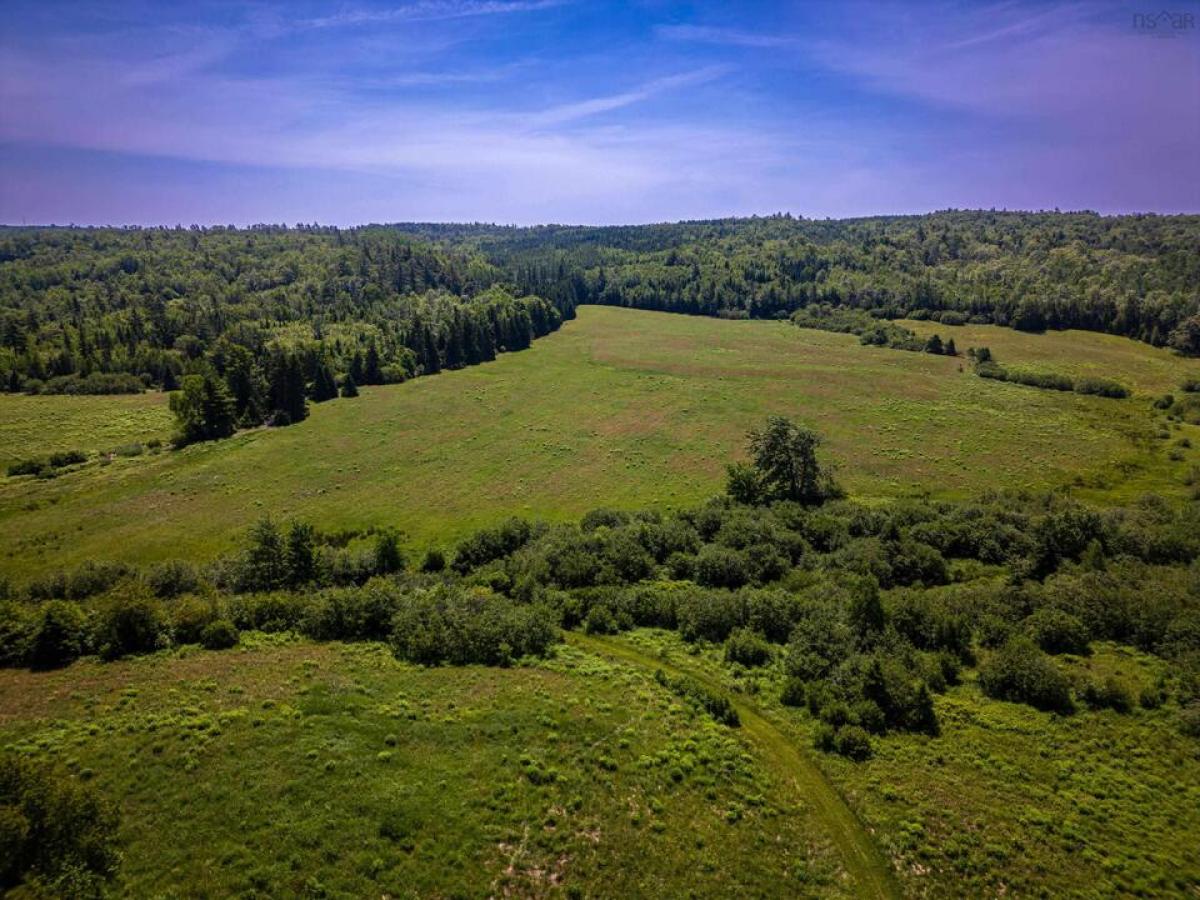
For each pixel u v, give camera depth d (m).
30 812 23.53
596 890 25.72
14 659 41.25
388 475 93.50
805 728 37.44
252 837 26.34
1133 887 26.88
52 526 78.88
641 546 63.12
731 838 28.89
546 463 96.81
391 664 42.50
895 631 44.84
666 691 40.50
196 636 45.53
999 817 30.56
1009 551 60.81
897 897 26.66
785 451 79.25
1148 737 35.97
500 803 29.55
